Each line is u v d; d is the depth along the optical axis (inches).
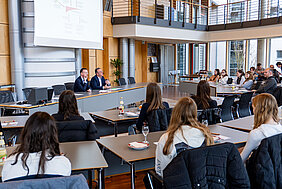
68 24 285.0
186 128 81.4
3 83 267.4
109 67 414.3
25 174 63.3
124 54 418.0
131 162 86.2
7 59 270.1
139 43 512.4
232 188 70.4
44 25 256.2
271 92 281.1
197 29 457.4
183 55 646.5
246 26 422.6
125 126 208.1
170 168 68.3
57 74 290.2
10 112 182.2
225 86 342.0
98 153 91.4
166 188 68.2
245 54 544.4
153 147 99.0
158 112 133.4
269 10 450.0
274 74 369.1
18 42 265.0
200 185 67.3
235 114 239.6
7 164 64.1
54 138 66.9
